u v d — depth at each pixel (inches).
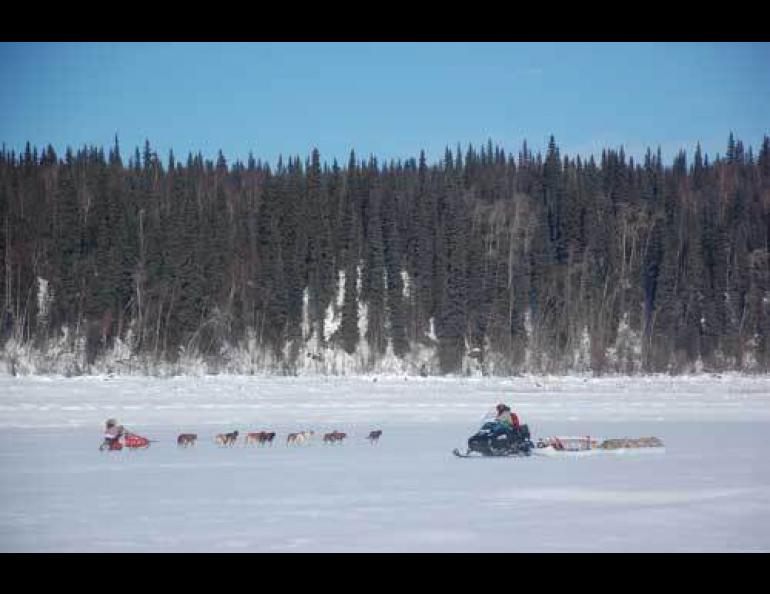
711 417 4992.6
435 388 7539.4
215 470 2613.2
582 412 5265.8
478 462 2856.8
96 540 1652.3
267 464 2768.2
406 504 2021.4
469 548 1605.6
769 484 2356.1
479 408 5383.9
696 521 1840.6
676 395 7047.2
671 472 2603.3
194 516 1870.1
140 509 1946.4
